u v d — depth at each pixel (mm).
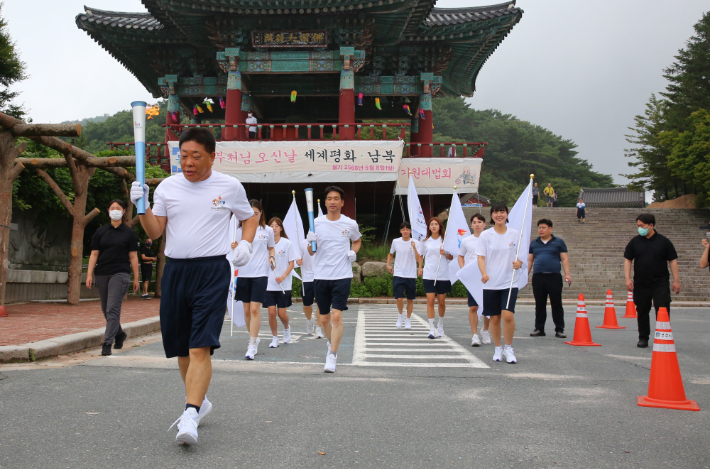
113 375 5508
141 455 3189
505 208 6926
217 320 3604
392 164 20953
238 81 22344
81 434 3568
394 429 3805
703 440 3629
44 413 4051
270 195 25359
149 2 21469
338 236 6246
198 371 3494
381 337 9500
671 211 31172
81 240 13273
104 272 6914
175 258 3740
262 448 3357
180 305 3703
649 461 3207
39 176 12750
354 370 6156
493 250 6914
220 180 3818
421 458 3215
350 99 22172
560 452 3348
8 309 11570
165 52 25203
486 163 80500
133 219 16359
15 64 20938
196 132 3719
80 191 13109
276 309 8531
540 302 9867
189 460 3117
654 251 8258
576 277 23125
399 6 20172
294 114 29031
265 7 20281
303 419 4031
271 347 8180
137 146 3633
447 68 27078
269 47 22250
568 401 4711
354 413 4230
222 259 3742
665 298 8133
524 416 4191
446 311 15953
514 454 3301
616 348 8242
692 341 9320
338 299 6129
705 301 21297
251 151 21125
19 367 5797
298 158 21047
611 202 51312
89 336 7445
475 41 23953
